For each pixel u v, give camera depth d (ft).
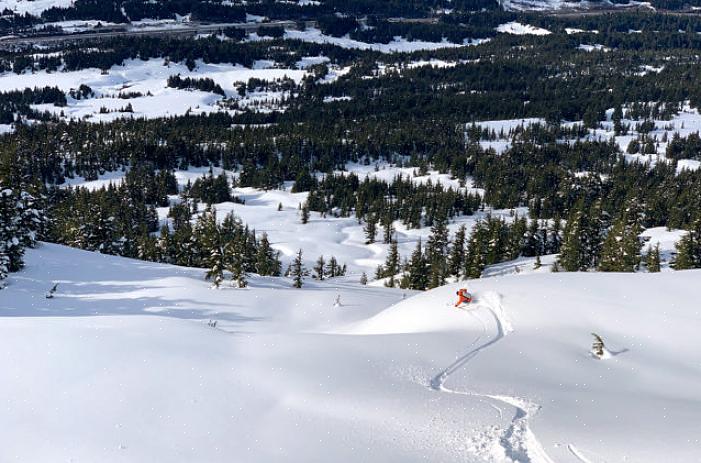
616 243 224.94
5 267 141.90
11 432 44.37
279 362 57.31
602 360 63.21
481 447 41.86
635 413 48.39
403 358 61.31
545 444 41.73
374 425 45.62
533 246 343.67
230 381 52.49
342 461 40.45
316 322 119.75
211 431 44.91
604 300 76.54
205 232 257.34
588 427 44.91
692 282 80.48
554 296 78.74
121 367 53.26
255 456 41.50
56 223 318.45
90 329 60.34
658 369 61.00
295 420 46.60
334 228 571.28
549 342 67.00
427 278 262.88
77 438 43.86
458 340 67.87
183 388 50.70
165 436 44.21
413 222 574.97
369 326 88.79
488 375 57.67
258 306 130.21
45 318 67.51
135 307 126.52
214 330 66.74
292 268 356.38
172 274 169.07
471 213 609.01
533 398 51.55
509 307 77.36
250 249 299.58
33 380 50.67
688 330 67.97
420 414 47.42
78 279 150.61
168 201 633.20
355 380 54.60
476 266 255.29
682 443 41.65
